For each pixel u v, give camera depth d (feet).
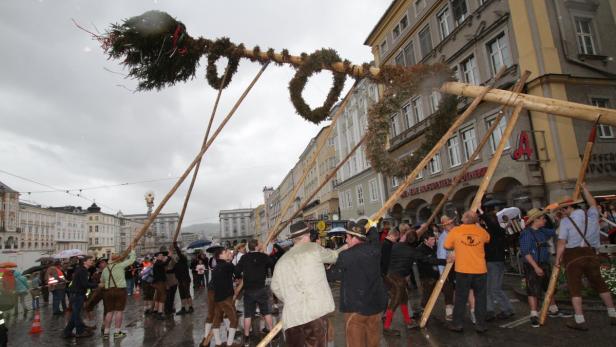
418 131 74.84
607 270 24.09
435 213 26.53
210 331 22.08
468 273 19.65
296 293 12.35
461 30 62.69
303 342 12.04
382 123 24.44
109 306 26.78
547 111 22.49
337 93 25.75
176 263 35.45
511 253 41.19
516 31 51.01
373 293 13.35
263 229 373.20
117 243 377.71
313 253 13.01
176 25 22.09
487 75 56.80
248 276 22.58
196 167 24.54
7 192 213.05
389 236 22.08
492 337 18.66
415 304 29.07
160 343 24.03
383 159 23.94
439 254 25.71
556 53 48.32
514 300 27.12
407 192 80.48
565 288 24.90
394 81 24.73
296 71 24.54
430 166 72.84
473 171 58.54
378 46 93.76
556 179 46.09
